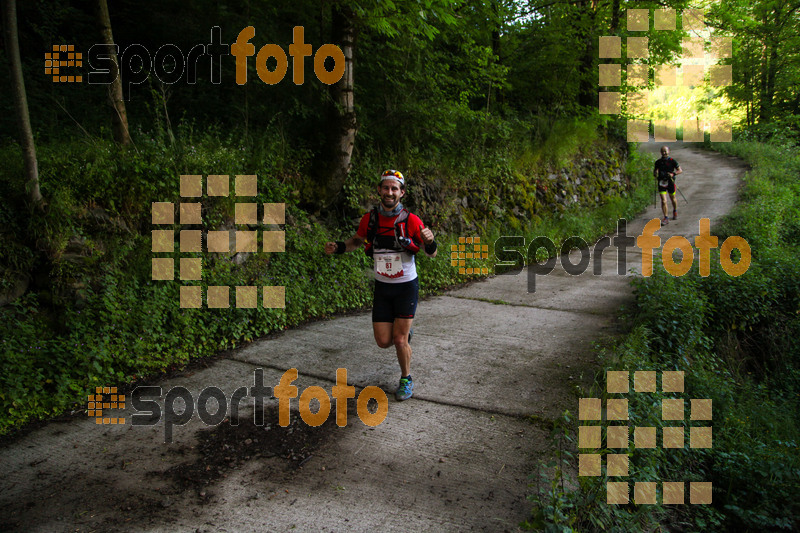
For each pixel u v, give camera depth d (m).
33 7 7.26
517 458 3.15
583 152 14.57
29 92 6.26
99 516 2.63
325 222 7.40
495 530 2.55
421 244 3.82
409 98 8.73
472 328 5.76
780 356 6.50
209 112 7.39
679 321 5.43
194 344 4.92
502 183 10.75
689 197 15.99
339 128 7.11
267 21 7.95
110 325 4.45
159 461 3.15
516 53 13.70
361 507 2.73
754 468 3.64
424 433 3.46
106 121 6.46
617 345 4.94
